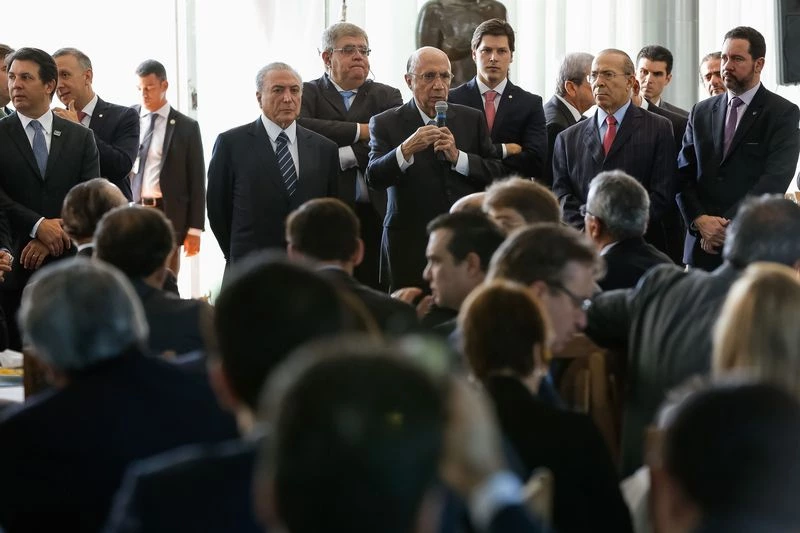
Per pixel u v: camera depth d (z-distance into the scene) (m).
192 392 5.05
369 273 15.01
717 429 2.86
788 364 4.99
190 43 18.95
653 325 7.09
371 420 2.53
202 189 16.31
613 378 7.79
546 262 6.48
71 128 13.74
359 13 19.88
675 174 14.38
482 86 14.77
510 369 5.52
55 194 13.56
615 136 14.28
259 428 3.81
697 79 21.69
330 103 14.99
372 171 13.29
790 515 2.79
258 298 3.90
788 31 18.14
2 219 13.40
